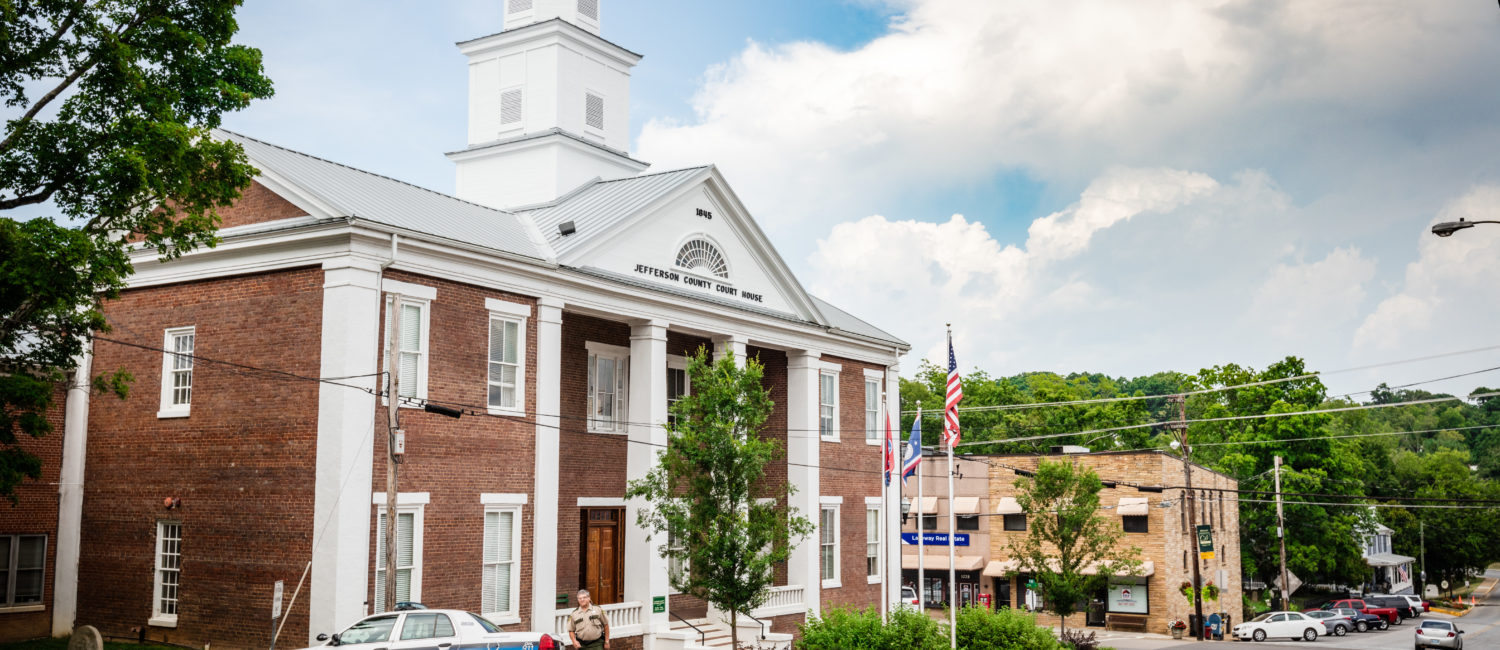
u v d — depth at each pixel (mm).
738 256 40344
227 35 25438
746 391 33312
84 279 22609
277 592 24781
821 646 32625
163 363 30047
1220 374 91000
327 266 27375
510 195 44188
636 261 35500
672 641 34281
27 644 29312
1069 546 54000
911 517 76438
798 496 42781
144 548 29656
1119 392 164875
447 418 29219
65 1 22969
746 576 32500
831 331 44531
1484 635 74000
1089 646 50156
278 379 27844
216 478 28531
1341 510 86125
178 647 28281
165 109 23312
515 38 44375
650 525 34781
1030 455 73812
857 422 47156
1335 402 126125
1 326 23500
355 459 26625
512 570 30797
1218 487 78188
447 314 29484
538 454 31688
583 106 44719
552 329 32406
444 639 23406
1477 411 192625
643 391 35625
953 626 32562
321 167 31938
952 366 34812
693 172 38125
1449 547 122562
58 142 23062
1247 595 91438
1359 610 75562
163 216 24672
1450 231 21203
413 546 28156
